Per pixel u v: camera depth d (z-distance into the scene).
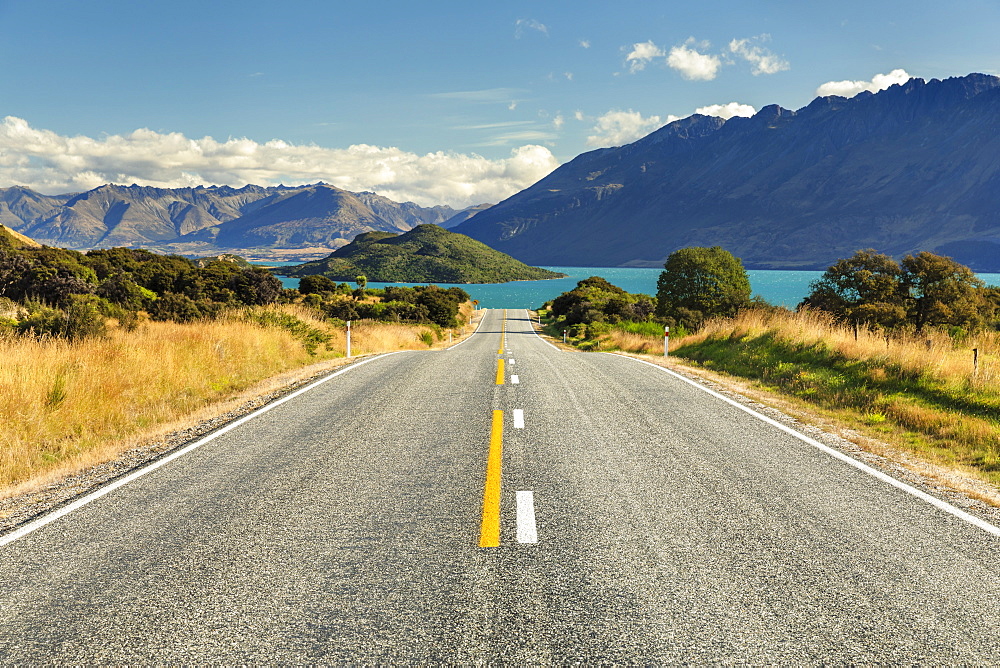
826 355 14.79
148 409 10.09
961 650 3.21
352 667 3.04
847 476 6.33
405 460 6.88
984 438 8.10
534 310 134.88
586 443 7.64
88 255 67.62
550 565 4.17
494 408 10.06
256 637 3.32
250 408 10.36
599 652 3.15
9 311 24.33
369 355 20.94
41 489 6.16
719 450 7.36
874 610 3.60
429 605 3.64
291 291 84.44
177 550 4.50
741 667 3.04
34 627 3.48
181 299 30.56
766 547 4.49
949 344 15.16
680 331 43.91
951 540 4.64
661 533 4.74
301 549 4.48
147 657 3.17
